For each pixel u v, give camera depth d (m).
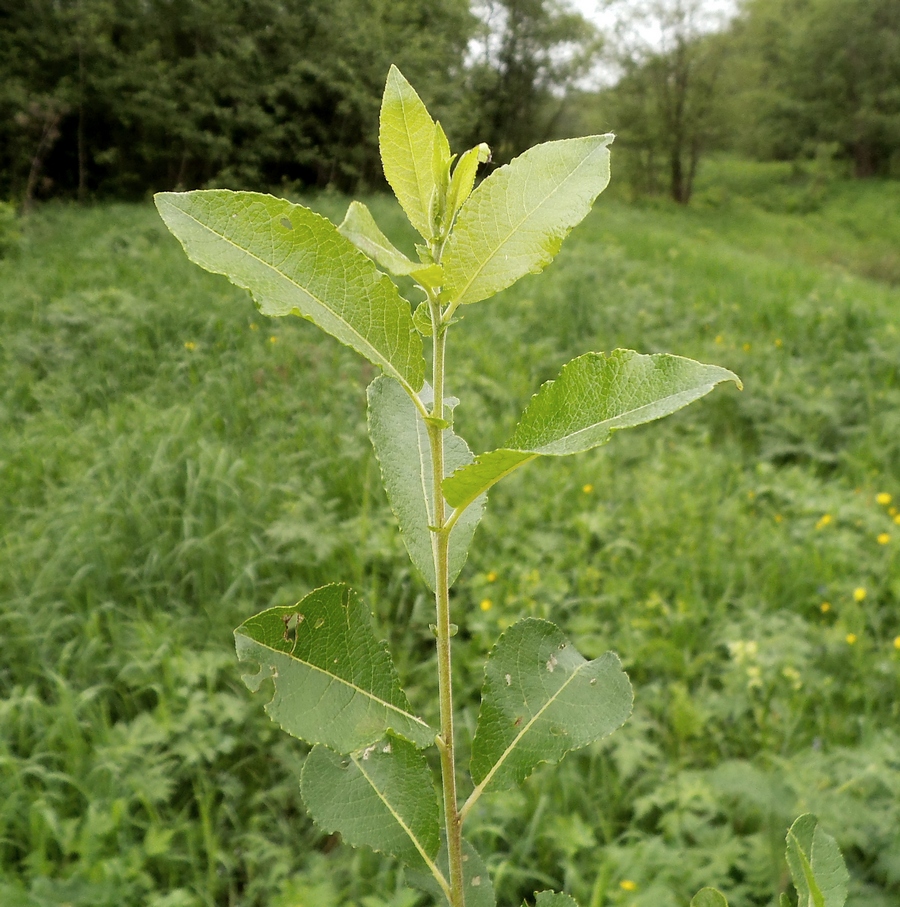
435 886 0.90
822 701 3.20
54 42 15.48
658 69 25.64
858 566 4.09
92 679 3.08
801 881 0.70
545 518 4.51
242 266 0.70
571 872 2.39
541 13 27.22
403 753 0.86
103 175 17.42
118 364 5.96
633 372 0.65
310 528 3.86
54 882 2.22
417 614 3.49
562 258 10.28
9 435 4.74
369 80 20.05
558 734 0.84
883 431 5.70
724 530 4.46
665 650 3.35
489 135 28.80
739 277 10.61
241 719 2.82
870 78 30.45
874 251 20.23
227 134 17.80
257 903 2.44
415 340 0.74
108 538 3.71
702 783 2.65
